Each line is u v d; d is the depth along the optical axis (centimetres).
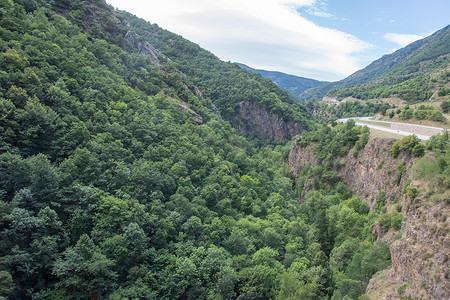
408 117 9656
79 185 5184
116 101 8681
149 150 7719
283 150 17225
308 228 7462
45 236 4391
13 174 4669
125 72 11125
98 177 5881
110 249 4728
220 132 13062
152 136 8431
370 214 6450
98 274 4394
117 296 4194
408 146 6038
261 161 13438
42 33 8031
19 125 5372
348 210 7006
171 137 8919
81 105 7169
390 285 3947
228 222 6806
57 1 11088
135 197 5997
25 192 4494
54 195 4900
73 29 10244
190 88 15862
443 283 3061
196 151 9000
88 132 6481
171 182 6994
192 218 6147
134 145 7500
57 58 7638
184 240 5859
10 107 5350
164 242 5600
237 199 8062
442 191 3819
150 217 5625
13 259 3900
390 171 6488
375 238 5481
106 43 11262
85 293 4347
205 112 14225
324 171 9656
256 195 9150
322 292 4922
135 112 8762
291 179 12519
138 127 8138
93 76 8438
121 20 14150
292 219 8081
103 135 6862
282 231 7100
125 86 9769
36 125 5553
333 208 7419
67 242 4656
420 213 3894
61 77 7331
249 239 6475
